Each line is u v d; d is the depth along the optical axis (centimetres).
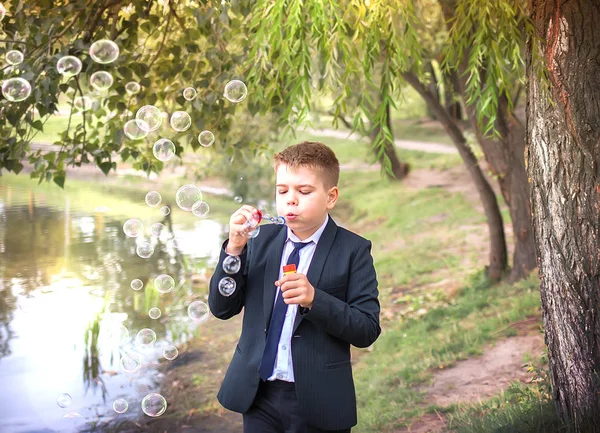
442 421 414
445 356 543
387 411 463
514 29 262
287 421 204
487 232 1073
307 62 250
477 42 264
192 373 620
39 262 1040
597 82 274
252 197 1441
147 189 1702
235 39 438
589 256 275
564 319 284
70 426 509
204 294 880
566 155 278
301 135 2380
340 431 206
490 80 265
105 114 443
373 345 656
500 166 722
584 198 275
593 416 273
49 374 609
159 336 727
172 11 414
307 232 211
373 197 1529
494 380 471
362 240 214
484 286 761
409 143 2220
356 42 255
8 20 370
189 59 436
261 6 255
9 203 1534
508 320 589
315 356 201
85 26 387
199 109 394
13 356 651
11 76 355
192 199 256
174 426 511
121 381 601
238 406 207
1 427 500
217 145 548
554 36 279
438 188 1474
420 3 597
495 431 325
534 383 402
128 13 423
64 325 747
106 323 758
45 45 367
